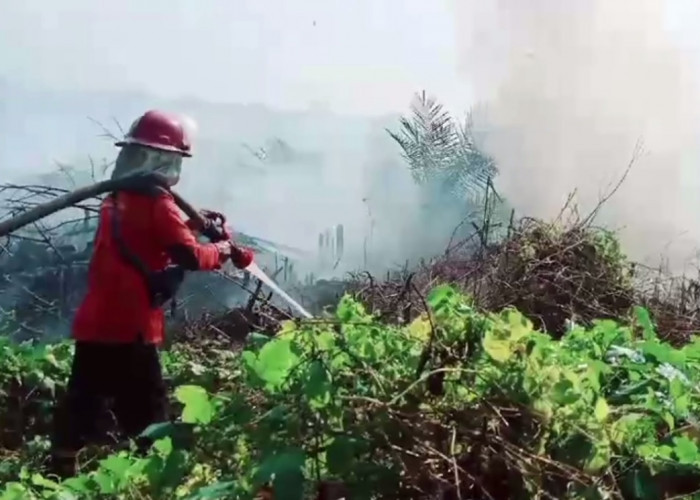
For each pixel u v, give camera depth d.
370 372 2.46
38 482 2.93
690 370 3.23
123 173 5.16
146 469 2.54
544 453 2.35
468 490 2.32
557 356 2.71
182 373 5.60
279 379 2.47
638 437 2.44
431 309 2.70
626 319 6.15
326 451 2.32
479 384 2.44
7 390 5.35
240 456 2.46
